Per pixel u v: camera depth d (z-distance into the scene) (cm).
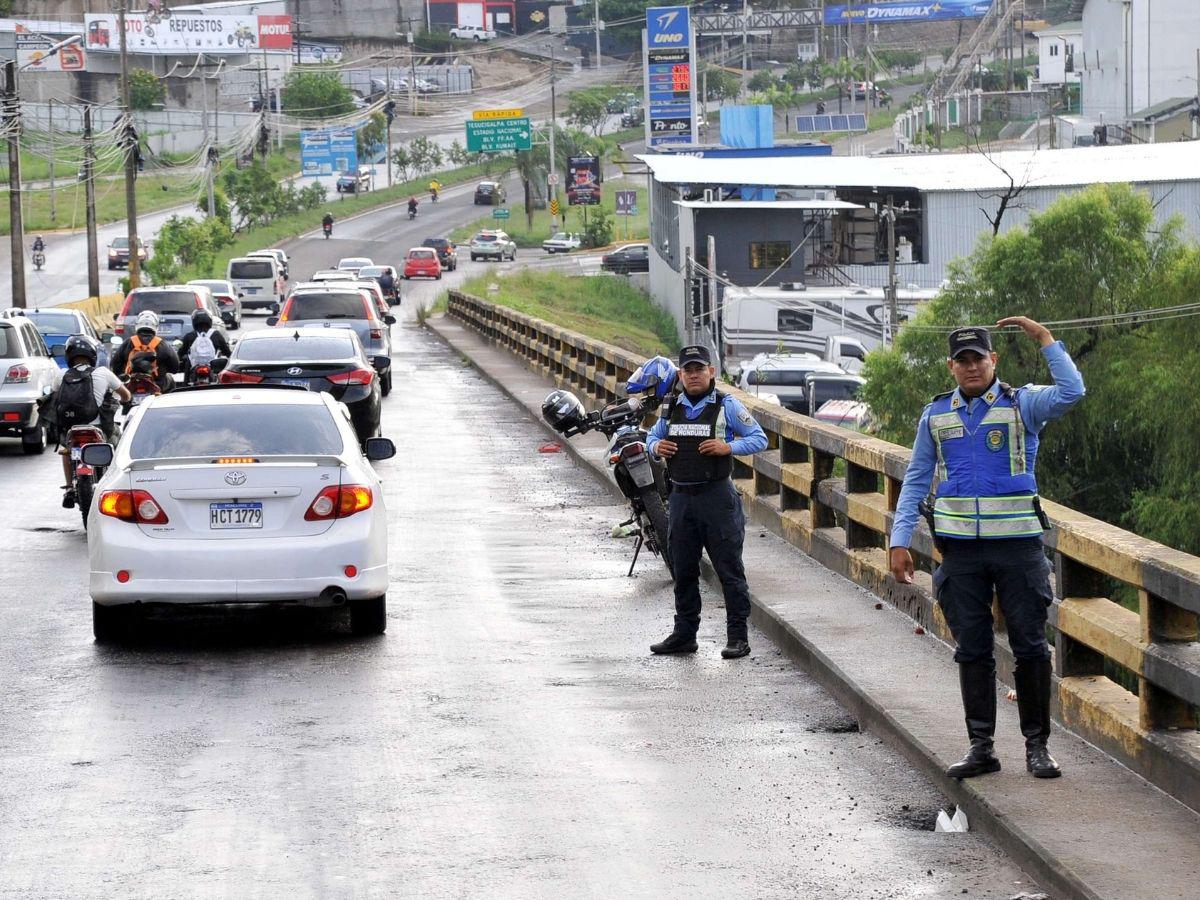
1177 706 934
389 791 986
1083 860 785
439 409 3881
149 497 1384
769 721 1158
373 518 1423
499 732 1130
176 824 920
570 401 1767
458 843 885
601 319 9606
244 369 2953
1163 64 14325
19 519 2259
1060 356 915
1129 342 6091
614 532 2048
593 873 836
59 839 893
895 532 952
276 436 1466
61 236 14912
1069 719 1043
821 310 7769
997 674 1175
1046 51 19862
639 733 1127
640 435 1734
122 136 9075
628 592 1683
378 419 3111
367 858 860
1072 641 1056
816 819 928
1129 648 949
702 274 9031
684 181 9019
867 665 1230
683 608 1388
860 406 6238
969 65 17112
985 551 930
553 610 1588
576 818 931
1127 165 8706
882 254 8894
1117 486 6053
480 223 17688
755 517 1980
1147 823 844
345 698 1232
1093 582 1066
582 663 1355
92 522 1410
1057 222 6266
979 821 895
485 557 1908
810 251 9019
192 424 1475
